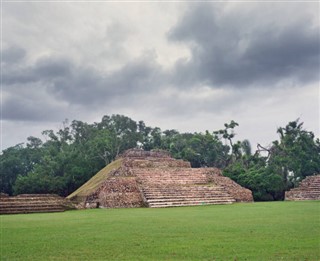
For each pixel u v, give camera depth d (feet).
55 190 193.98
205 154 261.03
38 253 37.50
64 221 71.87
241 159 226.99
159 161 161.48
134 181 128.26
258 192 171.53
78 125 301.63
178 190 129.29
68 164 215.10
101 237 47.73
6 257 35.76
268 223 60.03
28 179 193.77
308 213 79.51
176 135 287.07
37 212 106.11
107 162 233.96
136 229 55.57
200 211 91.61
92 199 122.42
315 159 200.85
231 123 244.42
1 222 71.36
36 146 305.53
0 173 254.88
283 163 195.52
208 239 44.09
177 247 39.22
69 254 36.78
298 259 32.53
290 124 208.54
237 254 35.01
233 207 104.99
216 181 144.56
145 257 34.65
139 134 273.33
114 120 287.89
